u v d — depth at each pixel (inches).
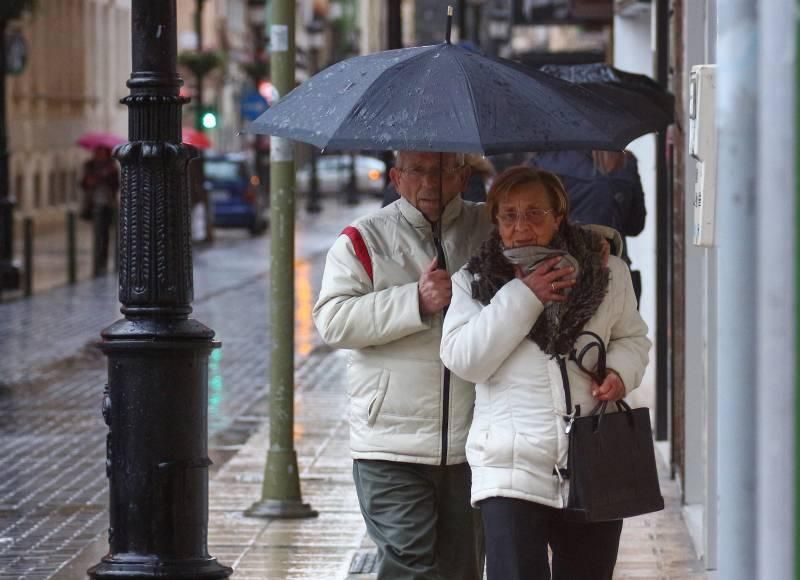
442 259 515.8
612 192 761.6
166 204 553.6
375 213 526.9
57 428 1145.4
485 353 473.4
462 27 2229.3
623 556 751.7
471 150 459.8
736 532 303.9
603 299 479.2
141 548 556.1
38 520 868.6
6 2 2054.6
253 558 761.6
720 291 309.7
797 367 290.7
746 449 302.7
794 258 290.4
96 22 4163.4
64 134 3789.4
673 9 908.6
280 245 832.3
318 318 517.0
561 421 475.5
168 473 553.9
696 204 526.3
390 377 511.8
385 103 474.6
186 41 4138.8
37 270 2464.3
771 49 291.6
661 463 957.2
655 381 1005.8
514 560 474.3
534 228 480.1
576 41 2333.9
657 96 761.6
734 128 301.3
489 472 478.9
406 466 514.3
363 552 770.8
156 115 553.9
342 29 6919.3
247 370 1432.1
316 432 1105.4
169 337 551.2
